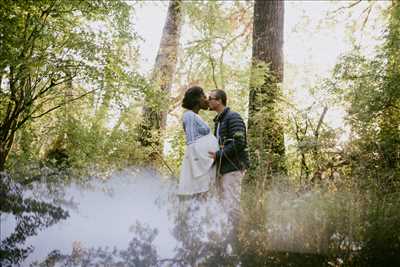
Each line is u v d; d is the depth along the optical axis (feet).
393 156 12.67
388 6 27.78
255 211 10.49
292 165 15.33
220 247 8.39
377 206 10.07
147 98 16.10
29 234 8.23
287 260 7.77
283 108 16.43
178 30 25.50
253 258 7.74
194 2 18.35
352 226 9.20
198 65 19.67
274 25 21.99
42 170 14.29
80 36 13.30
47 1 12.36
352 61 15.02
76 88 15.40
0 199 10.66
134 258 7.50
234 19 27.66
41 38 12.48
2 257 6.90
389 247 8.32
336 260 7.63
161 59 24.84
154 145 20.34
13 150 15.37
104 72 13.92
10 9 11.84
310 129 16.21
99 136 17.03
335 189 11.28
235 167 11.44
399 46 13.99
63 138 17.51
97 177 15.99
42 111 15.94
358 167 12.18
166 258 7.66
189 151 11.71
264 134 15.70
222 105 12.56
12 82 12.87
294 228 9.20
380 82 13.91
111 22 14.07
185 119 12.05
